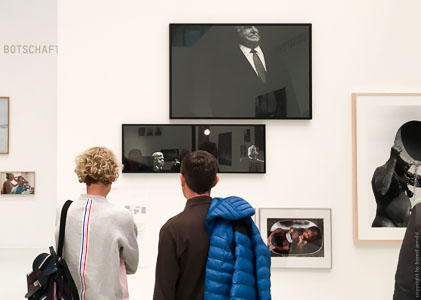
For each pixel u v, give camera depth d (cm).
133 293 370
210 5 381
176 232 223
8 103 468
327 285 375
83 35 378
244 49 379
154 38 380
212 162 235
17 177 471
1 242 470
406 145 377
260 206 377
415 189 375
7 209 471
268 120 380
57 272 239
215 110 376
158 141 375
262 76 379
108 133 376
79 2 379
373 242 375
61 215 251
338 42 383
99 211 251
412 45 384
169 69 376
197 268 220
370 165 377
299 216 375
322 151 380
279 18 383
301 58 379
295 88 379
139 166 373
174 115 375
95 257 244
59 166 373
